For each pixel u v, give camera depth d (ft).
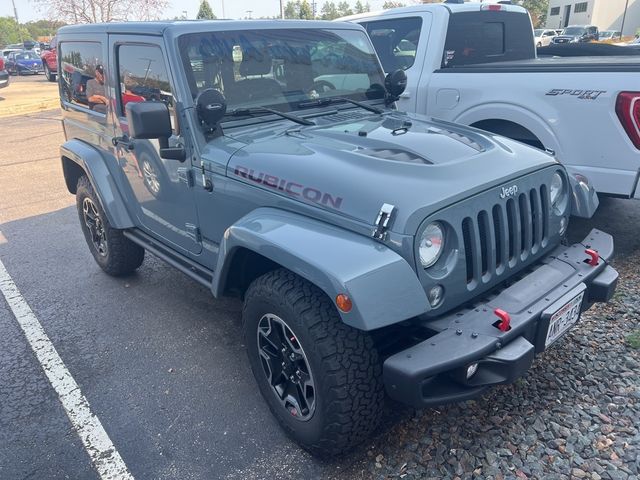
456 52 18.21
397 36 18.95
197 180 10.61
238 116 10.78
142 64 11.63
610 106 13.73
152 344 12.66
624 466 8.25
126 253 15.38
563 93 14.56
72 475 8.96
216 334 12.92
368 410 8.13
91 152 14.58
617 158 13.93
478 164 8.87
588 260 9.55
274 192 8.98
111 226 14.35
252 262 9.79
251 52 11.27
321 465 8.77
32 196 25.20
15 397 11.01
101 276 16.52
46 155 33.68
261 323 9.10
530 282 8.87
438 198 7.86
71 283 16.12
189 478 8.73
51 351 12.60
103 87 13.53
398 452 8.84
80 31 14.34
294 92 11.67
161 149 10.53
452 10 18.01
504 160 9.23
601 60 16.63
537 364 10.69
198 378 11.28
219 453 9.21
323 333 7.83
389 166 8.45
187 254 12.05
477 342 7.49
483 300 8.62
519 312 8.13
